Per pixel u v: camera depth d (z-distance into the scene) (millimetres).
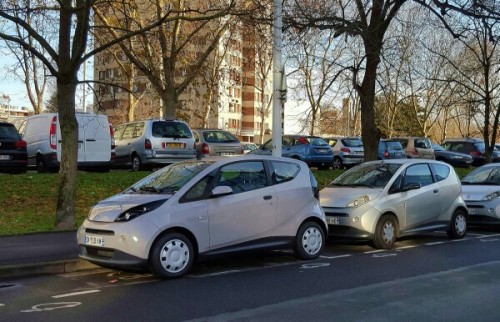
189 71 22125
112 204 7801
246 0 14406
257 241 8469
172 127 18594
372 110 16250
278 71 12633
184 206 7754
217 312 6027
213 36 22141
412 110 45844
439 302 6441
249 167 8688
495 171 13945
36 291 7051
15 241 9727
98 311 6086
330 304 6355
